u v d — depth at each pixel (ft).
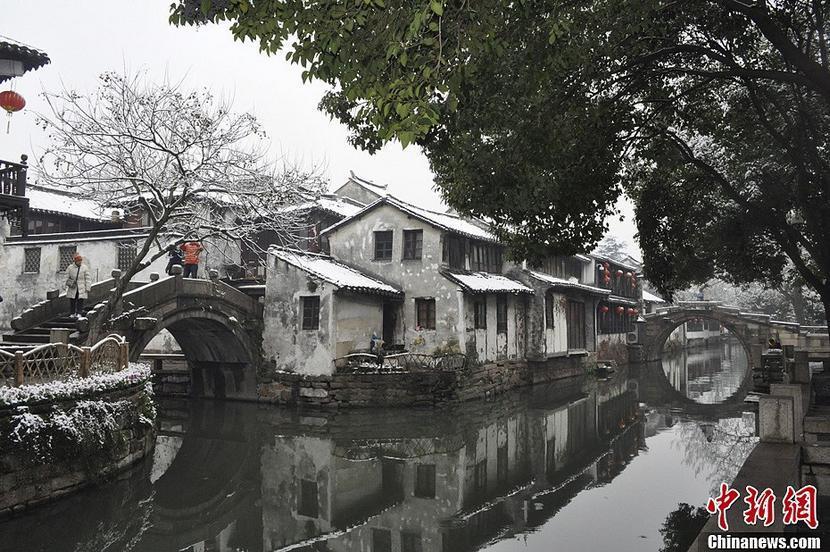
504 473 53.26
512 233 39.91
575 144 31.91
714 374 144.66
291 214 80.89
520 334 108.88
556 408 87.10
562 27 23.03
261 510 43.52
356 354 81.51
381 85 18.44
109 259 90.99
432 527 39.78
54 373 40.88
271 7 18.86
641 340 162.50
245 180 68.39
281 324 83.82
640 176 43.83
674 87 36.35
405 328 91.09
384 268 93.61
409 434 67.51
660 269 46.78
